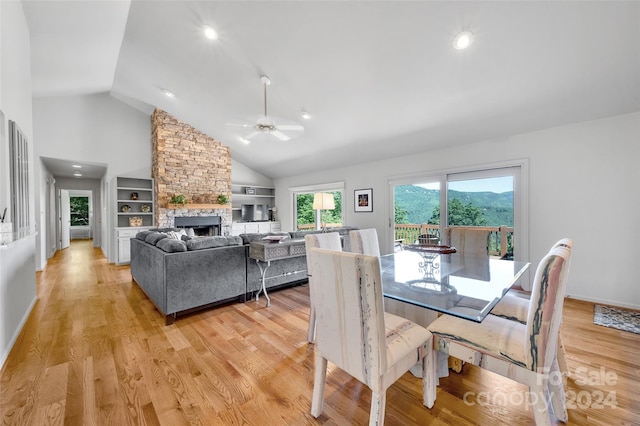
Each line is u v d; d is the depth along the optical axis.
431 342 1.49
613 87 2.56
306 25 2.62
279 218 7.81
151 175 6.15
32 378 1.76
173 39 3.23
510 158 3.58
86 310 2.97
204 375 1.80
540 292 1.15
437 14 2.24
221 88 4.06
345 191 5.88
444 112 3.46
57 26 2.93
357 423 1.40
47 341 2.26
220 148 6.56
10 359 1.98
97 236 8.29
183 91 4.48
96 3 2.63
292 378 1.78
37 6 2.61
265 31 2.79
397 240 4.97
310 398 1.59
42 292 3.63
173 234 3.69
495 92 2.94
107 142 5.61
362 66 2.99
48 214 6.30
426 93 3.19
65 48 3.36
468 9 2.14
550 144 3.28
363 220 5.51
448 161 4.23
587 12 1.99
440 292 1.66
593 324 2.47
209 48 3.25
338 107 3.86
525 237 3.45
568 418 1.42
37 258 4.89
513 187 3.60
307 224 7.22
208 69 3.68
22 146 2.66
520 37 2.27
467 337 1.40
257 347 2.17
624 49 2.20
